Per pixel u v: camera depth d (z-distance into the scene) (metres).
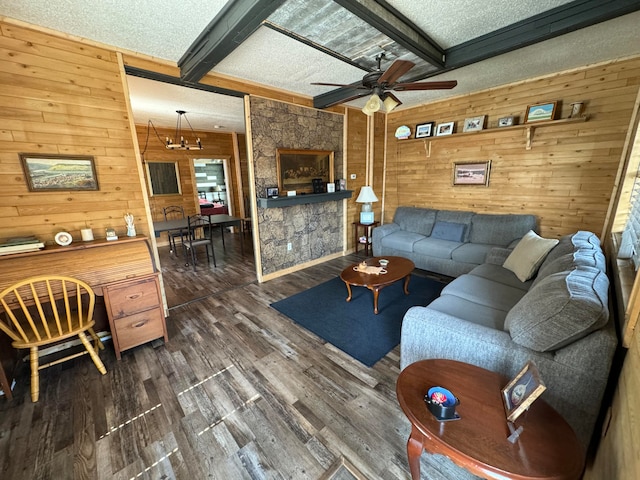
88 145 2.27
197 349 2.32
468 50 2.33
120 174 2.45
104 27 2.00
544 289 1.40
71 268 2.02
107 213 2.42
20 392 1.87
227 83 3.04
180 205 6.25
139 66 2.45
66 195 2.22
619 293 1.44
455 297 2.22
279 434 1.54
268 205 3.39
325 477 1.31
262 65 2.74
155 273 2.30
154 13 1.83
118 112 2.37
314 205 4.27
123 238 2.39
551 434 0.97
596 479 1.09
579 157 3.12
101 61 2.25
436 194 4.50
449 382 1.21
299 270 4.20
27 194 2.07
